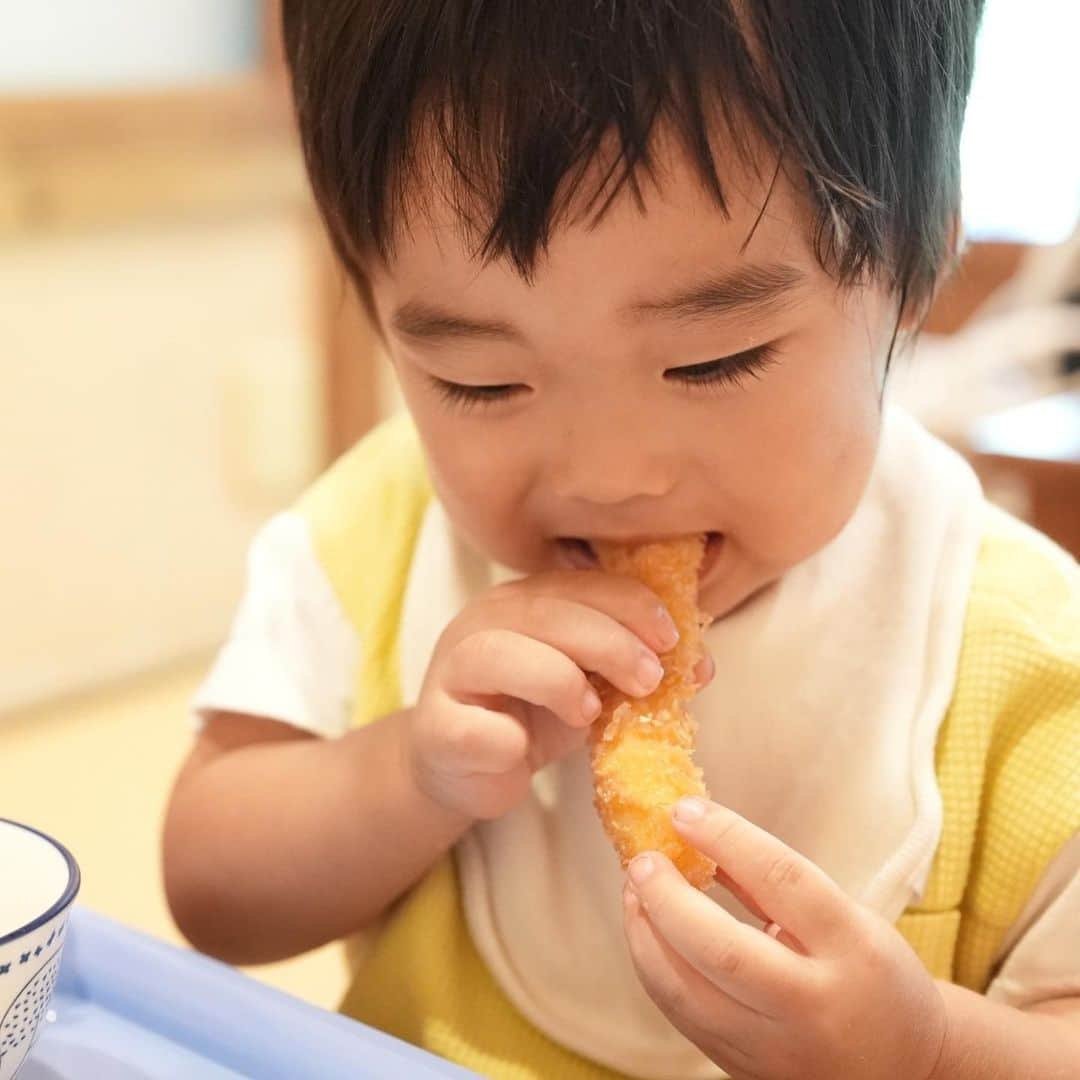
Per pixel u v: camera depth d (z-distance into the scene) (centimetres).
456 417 64
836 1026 54
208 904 79
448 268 58
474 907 76
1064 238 144
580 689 62
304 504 90
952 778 70
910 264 63
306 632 85
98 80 208
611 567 68
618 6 53
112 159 206
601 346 57
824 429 62
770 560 68
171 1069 56
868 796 70
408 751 72
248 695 82
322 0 60
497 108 55
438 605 82
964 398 129
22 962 48
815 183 56
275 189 229
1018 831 68
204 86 217
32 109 195
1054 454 118
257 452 234
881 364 65
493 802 68
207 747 84
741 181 55
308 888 76
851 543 75
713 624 74
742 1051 55
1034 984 67
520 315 57
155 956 59
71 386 210
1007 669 70
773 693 73
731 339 57
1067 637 70
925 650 72
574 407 60
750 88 54
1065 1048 61
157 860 162
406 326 62
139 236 214
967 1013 60
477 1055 73
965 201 73
